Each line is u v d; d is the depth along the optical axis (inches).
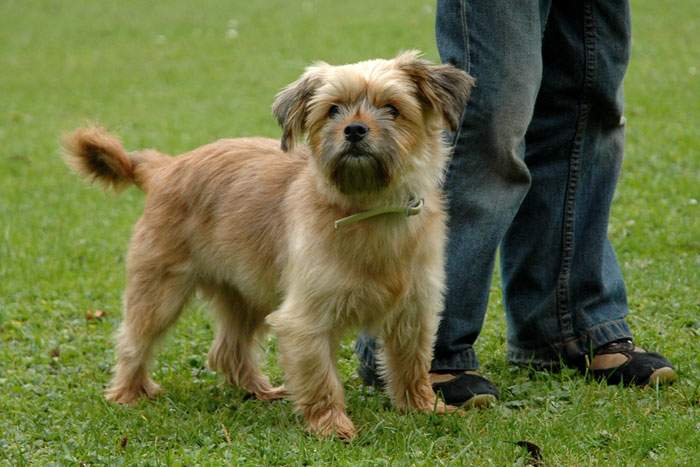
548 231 394.6
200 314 506.3
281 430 348.5
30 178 901.2
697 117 956.6
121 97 1299.2
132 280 412.2
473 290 373.7
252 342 429.4
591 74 379.9
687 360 400.2
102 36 1754.4
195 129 1076.5
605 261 410.0
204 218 399.9
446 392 374.9
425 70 349.1
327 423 348.8
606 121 391.9
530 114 355.3
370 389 401.4
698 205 660.1
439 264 359.6
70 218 754.2
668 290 489.1
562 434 327.9
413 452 320.2
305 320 348.2
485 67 347.9
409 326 363.9
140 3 2060.8
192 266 407.8
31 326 509.4
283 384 425.4
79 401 403.2
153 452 331.0
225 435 348.2
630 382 381.1
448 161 362.6
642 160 799.1
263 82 1331.2
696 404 356.8
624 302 411.2
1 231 713.0
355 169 333.7
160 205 409.7
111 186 438.0
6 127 1141.7
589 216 398.9
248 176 392.8
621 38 381.7
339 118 341.7
